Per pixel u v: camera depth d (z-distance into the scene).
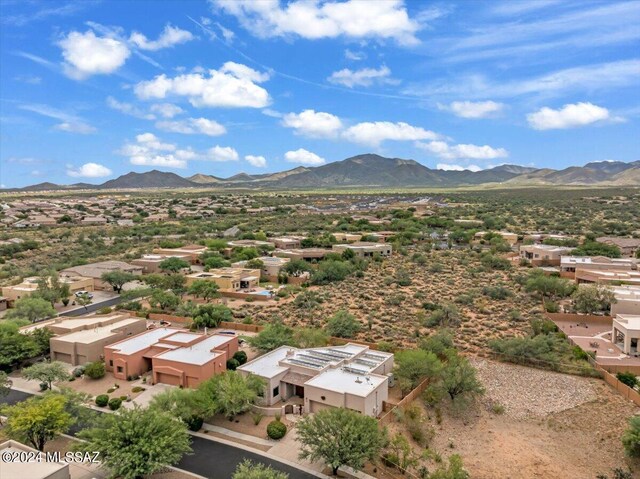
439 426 47.22
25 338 60.03
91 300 93.06
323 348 58.22
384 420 44.72
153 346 58.62
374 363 53.19
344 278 104.44
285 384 50.00
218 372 54.59
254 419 45.41
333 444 36.91
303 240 146.62
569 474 41.66
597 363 55.31
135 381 55.69
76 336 63.12
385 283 98.75
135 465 34.12
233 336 62.47
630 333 58.41
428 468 40.44
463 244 151.38
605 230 167.50
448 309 72.50
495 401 51.41
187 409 43.00
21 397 51.44
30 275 106.62
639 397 47.97
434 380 52.75
